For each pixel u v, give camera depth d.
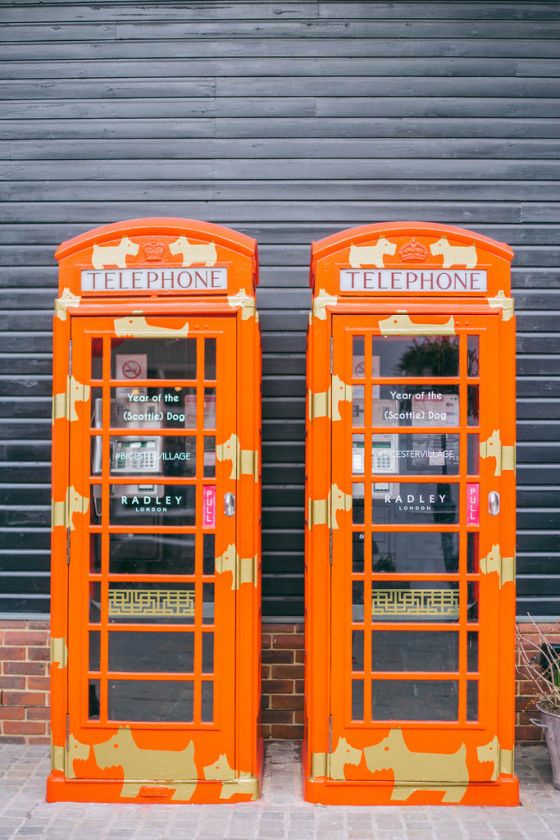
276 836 3.66
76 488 3.99
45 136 5.04
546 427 4.96
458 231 3.98
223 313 3.97
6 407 4.98
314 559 3.99
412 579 3.98
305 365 4.95
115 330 3.99
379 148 5.00
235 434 3.98
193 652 4.00
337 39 5.03
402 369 3.99
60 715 3.99
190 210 5.01
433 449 4.00
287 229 4.98
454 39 5.04
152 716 4.00
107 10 5.04
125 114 5.04
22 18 5.05
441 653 3.99
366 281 3.99
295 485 4.92
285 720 4.85
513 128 5.02
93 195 5.04
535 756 4.68
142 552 4.01
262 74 5.02
